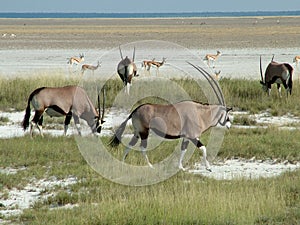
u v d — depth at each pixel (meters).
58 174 22.62
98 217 17.00
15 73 57.62
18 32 163.25
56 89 29.22
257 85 43.97
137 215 17.03
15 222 17.27
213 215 17.05
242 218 16.80
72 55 85.81
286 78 41.41
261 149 26.61
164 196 18.77
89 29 189.00
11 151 25.86
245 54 86.56
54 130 32.62
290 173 22.88
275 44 108.25
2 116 36.44
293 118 37.06
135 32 163.00
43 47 103.06
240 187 19.91
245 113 38.41
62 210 18.00
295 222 16.81
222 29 182.50
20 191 20.89
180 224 16.66
